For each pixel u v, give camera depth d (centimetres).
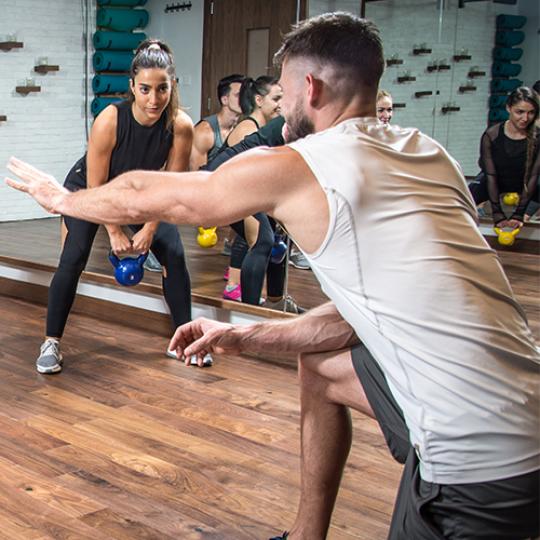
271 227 399
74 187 395
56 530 227
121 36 477
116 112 351
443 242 143
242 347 188
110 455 277
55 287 360
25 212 549
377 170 145
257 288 398
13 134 534
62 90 513
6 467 265
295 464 275
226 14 420
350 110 158
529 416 142
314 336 184
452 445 142
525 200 375
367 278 144
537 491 143
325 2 402
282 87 162
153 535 226
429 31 387
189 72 438
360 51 156
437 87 389
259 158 149
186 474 264
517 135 373
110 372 362
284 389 348
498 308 146
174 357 384
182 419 311
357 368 179
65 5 500
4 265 497
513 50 367
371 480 263
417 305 141
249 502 247
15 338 410
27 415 310
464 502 144
